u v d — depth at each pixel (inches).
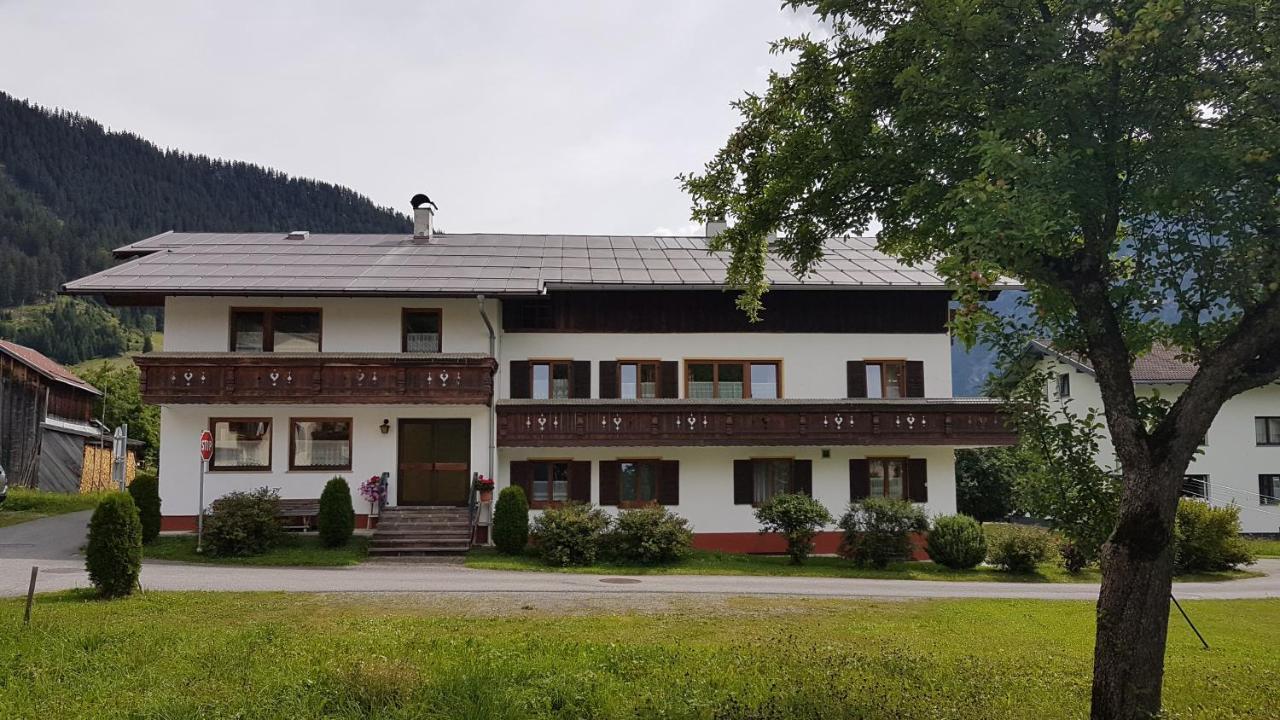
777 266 1107.3
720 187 428.1
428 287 948.0
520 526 903.1
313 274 990.4
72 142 7765.8
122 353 4325.8
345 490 903.1
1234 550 1002.1
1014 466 383.9
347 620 505.7
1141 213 303.9
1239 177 277.0
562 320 1041.5
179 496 941.2
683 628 517.7
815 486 1047.6
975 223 269.6
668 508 1031.0
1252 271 278.1
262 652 402.6
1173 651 517.0
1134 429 297.9
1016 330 352.8
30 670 362.9
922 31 301.9
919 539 1042.1
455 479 989.8
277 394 911.7
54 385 1665.8
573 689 351.3
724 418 989.8
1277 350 289.6
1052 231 264.8
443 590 646.5
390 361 921.5
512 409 971.9
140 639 426.0
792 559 936.3
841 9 343.6
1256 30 265.9
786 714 320.8
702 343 1051.3
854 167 351.6
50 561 773.3
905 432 1004.6
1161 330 338.0
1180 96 289.4
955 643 503.5
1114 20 293.6
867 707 332.8
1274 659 498.3
